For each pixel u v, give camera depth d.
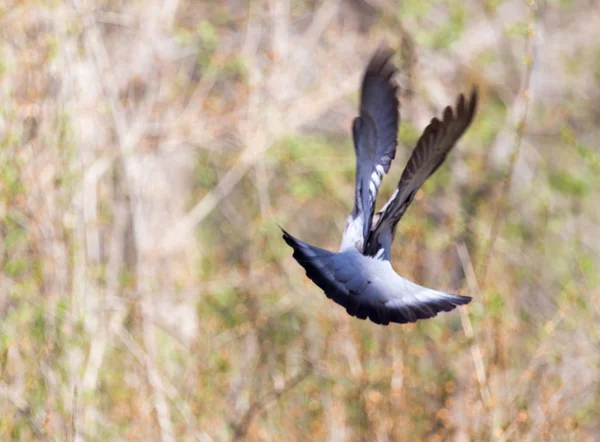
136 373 15.52
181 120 18.39
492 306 14.81
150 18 18.34
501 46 21.27
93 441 14.14
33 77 15.41
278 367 17.03
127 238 18.92
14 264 14.83
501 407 14.41
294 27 20.78
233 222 19.66
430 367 16.14
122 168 18.48
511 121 19.88
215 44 18.47
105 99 17.08
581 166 20.09
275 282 17.39
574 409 15.49
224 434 15.53
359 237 7.58
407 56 19.81
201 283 17.34
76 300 14.97
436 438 14.61
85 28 16.67
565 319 16.11
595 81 21.83
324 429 15.55
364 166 7.76
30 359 14.34
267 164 19.30
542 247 18.41
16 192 14.89
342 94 19.16
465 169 19.19
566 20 22.22
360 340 15.95
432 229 17.77
